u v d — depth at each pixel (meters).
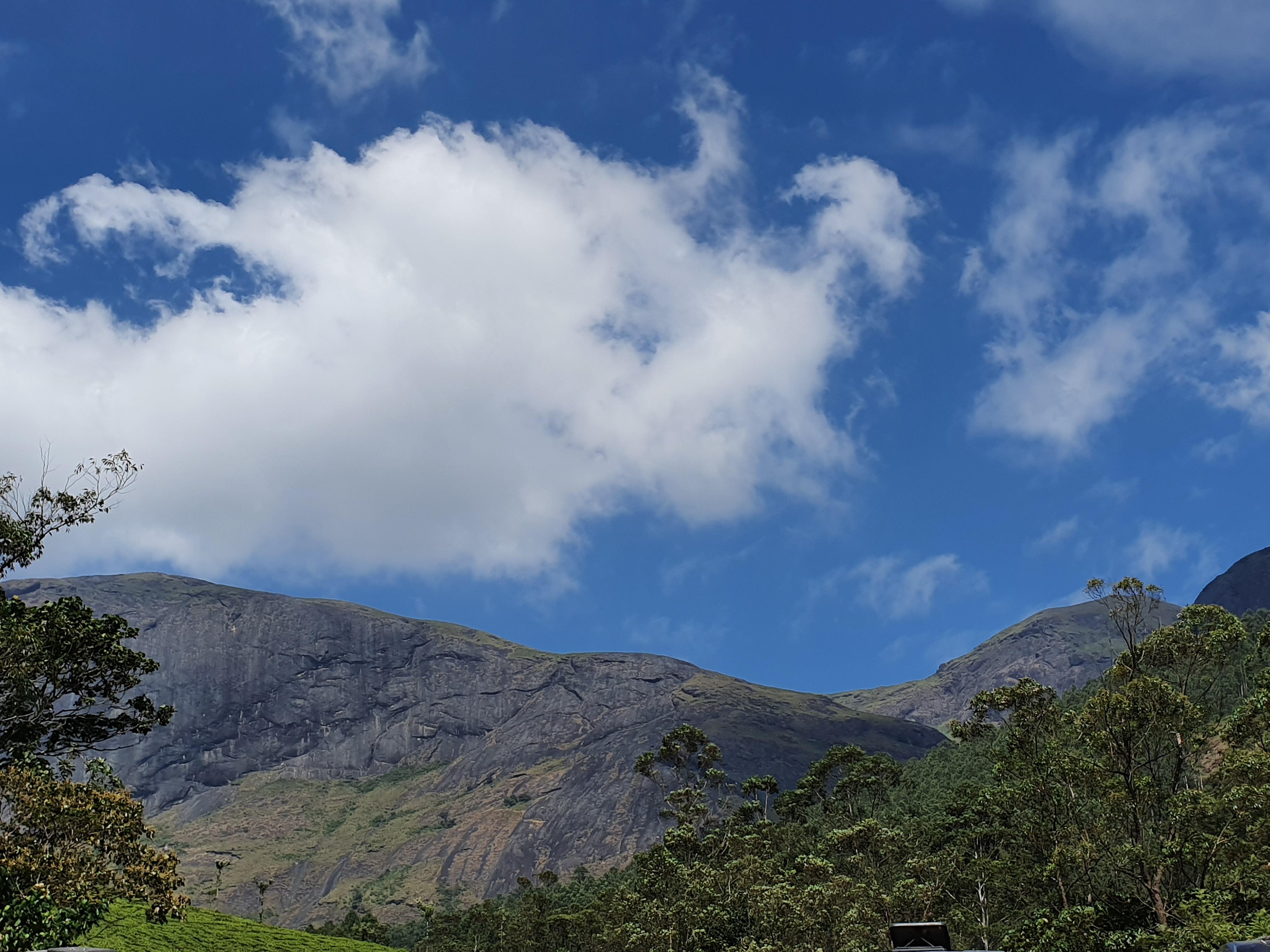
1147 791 70.94
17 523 46.97
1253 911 59.69
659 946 106.44
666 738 163.50
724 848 138.50
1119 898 69.88
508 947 140.38
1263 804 63.00
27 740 45.41
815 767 147.88
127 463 49.12
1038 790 79.19
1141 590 77.00
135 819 41.78
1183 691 77.25
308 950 105.31
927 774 179.88
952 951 20.34
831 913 90.94
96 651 47.47
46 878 38.16
